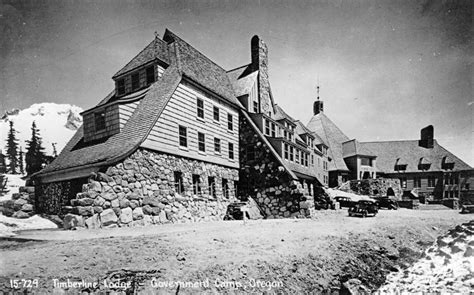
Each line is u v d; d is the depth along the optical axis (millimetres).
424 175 41344
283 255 6594
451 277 6176
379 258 8117
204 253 6121
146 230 9133
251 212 16875
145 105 13828
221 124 17609
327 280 6227
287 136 24578
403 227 11734
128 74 16500
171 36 17219
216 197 16219
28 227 10953
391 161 43406
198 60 18672
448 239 8453
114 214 10195
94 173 10195
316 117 43562
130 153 11172
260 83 22047
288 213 16906
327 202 23109
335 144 39938
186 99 14727
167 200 12586
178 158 13758
